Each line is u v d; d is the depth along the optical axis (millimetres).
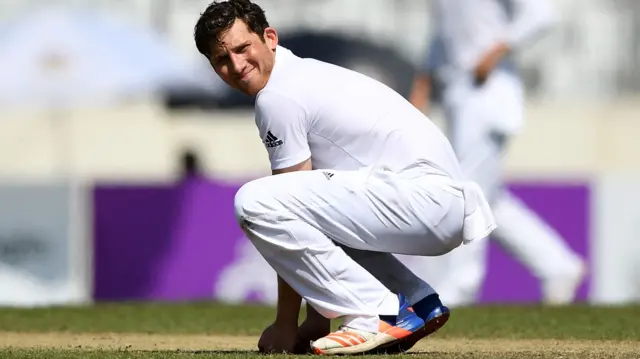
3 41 51281
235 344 20797
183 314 28094
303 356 17203
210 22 17484
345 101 17672
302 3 66125
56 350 18547
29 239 41375
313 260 17297
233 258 40875
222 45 17516
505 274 40438
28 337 22406
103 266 41375
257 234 17312
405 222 17406
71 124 62406
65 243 41375
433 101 53938
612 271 41562
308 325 18922
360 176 17406
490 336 22125
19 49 50750
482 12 35250
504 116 35781
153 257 41250
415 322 17859
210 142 62969
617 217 41562
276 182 17312
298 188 17266
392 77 65000
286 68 17719
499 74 35812
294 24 66125
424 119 18047
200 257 41000
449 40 35875
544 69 67000
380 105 17766
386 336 17609
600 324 24578
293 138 17672
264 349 18422
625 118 62406
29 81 50031
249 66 17641
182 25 64500
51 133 61969
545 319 25953
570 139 62094
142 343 21047
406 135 17656
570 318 26266
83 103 63844
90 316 27312
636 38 67000
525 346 20000
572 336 21922
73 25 51750
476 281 37406
